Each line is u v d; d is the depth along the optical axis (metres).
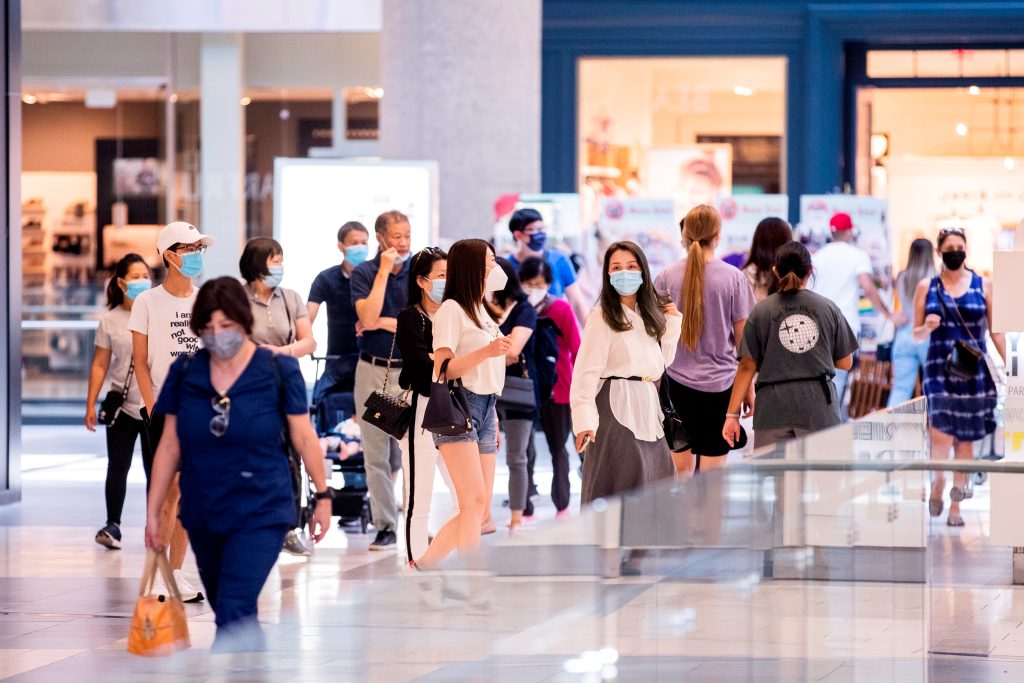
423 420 20.58
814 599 15.93
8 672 16.78
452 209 43.25
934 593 20.31
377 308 25.00
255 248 23.14
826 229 40.00
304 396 14.90
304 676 10.38
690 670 13.75
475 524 20.50
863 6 49.22
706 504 14.02
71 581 23.69
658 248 41.34
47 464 40.19
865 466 17.02
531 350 27.56
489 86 43.16
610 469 20.17
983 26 48.84
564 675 12.09
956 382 28.44
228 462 14.48
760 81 49.91
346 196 35.88
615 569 12.65
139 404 26.88
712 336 23.53
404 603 10.87
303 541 25.20
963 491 20.30
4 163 32.38
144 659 10.73
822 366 21.91
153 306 20.28
